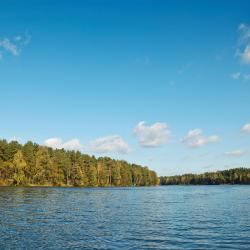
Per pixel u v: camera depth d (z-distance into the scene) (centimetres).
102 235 2958
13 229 3178
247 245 2591
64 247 2466
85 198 7962
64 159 17062
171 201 7481
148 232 3141
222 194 11088
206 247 2517
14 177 13850
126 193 11444
